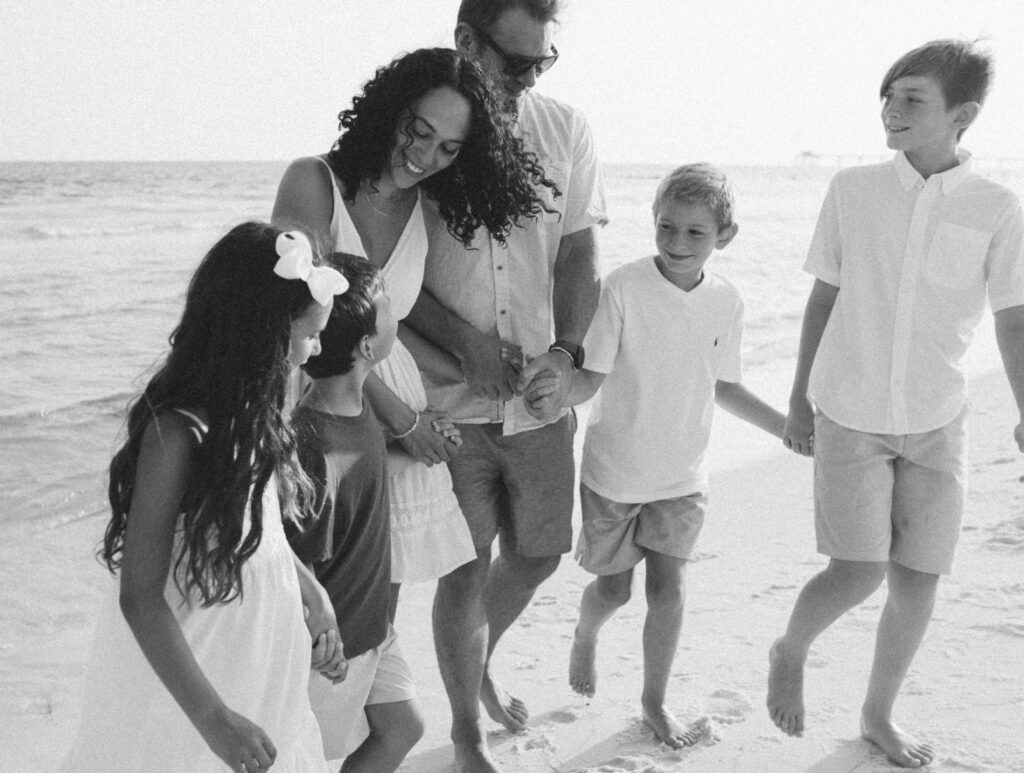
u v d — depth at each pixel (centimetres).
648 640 375
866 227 348
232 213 3462
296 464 248
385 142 304
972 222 338
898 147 337
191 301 231
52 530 710
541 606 510
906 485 351
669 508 372
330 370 267
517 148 324
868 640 445
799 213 4419
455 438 328
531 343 364
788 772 346
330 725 286
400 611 518
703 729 373
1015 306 342
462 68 303
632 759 355
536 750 367
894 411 343
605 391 375
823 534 356
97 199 3806
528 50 336
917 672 405
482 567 357
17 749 396
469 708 349
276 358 228
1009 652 420
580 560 388
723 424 916
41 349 1373
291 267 226
